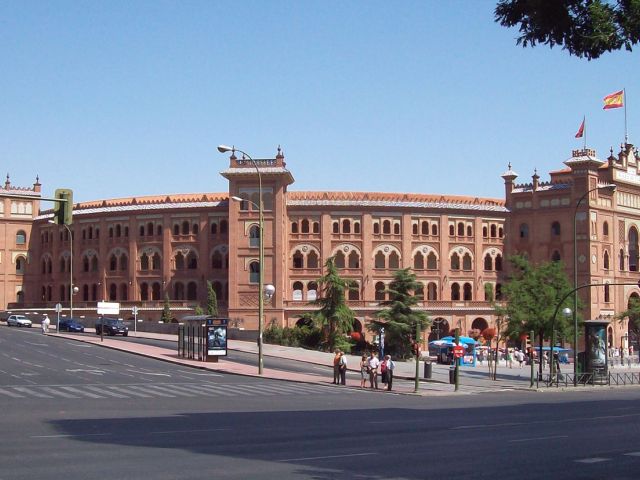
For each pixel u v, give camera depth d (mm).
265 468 19031
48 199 32656
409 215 112875
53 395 39250
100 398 38562
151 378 51125
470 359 83062
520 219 116312
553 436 26109
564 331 69812
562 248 111812
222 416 31656
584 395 52938
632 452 22344
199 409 34469
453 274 114188
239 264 105312
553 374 63531
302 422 29953
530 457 21188
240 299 105062
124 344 79000
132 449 22000
